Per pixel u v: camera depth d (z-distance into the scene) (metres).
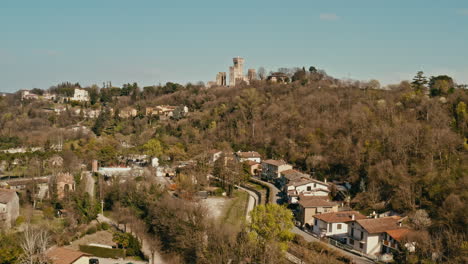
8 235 70.81
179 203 81.94
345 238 76.19
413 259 60.25
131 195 97.06
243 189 126.44
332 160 124.69
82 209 90.94
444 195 83.56
